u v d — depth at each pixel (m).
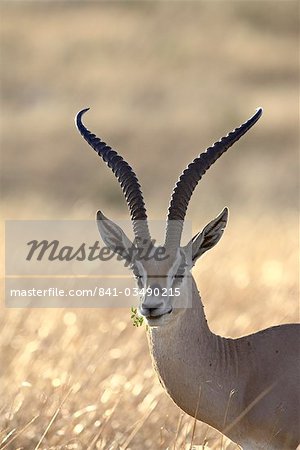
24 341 46.19
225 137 33.25
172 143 194.25
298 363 31.69
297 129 199.00
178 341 30.91
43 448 35.50
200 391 31.20
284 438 31.52
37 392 39.53
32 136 192.50
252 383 31.66
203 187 151.75
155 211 117.69
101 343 45.81
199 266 64.19
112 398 38.75
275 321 49.28
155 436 36.53
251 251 70.31
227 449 35.78
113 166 32.56
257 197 142.12
